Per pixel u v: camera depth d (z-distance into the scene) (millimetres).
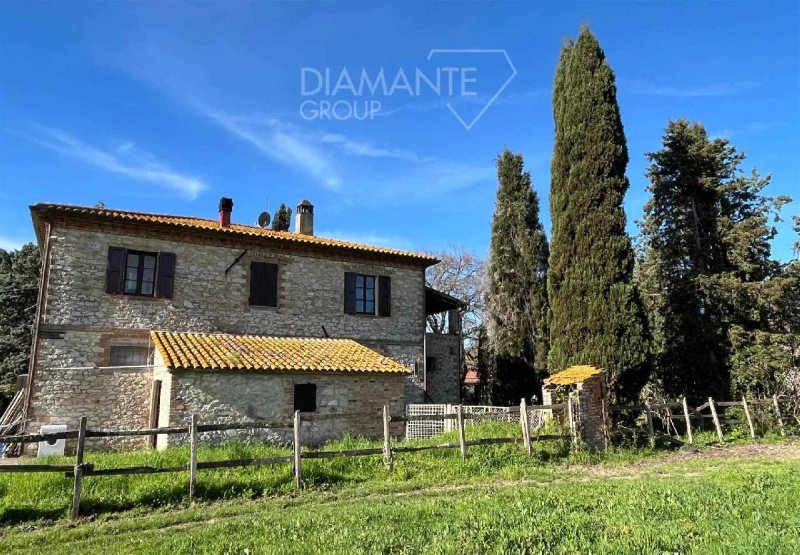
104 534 7113
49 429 14852
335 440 15703
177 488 8773
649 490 8281
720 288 18078
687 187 19781
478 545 5578
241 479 9328
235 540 6328
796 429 16453
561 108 18047
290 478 9664
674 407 15727
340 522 6902
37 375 15148
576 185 17062
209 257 18188
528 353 24984
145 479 9016
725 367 18188
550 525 6238
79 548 6457
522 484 9859
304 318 19500
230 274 18453
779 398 17062
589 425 13016
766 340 17688
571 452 12430
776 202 18922
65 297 15805
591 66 17547
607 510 7020
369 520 6984
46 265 15742
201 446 12820
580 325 16312
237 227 20078
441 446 11328
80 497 8039
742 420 16406
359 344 19109
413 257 21703
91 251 16391
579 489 8766
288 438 15094
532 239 25703
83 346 15836
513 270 25516
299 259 19844
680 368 19188
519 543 5602
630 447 13305
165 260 17438
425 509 7453
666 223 20344
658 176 20188
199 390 14180
